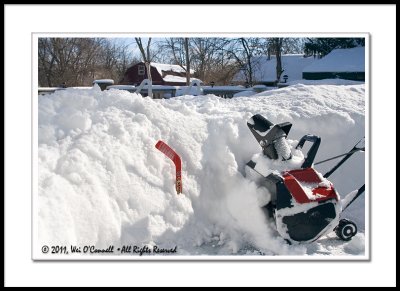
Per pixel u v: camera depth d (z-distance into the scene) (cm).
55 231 373
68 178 404
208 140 518
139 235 423
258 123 484
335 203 440
